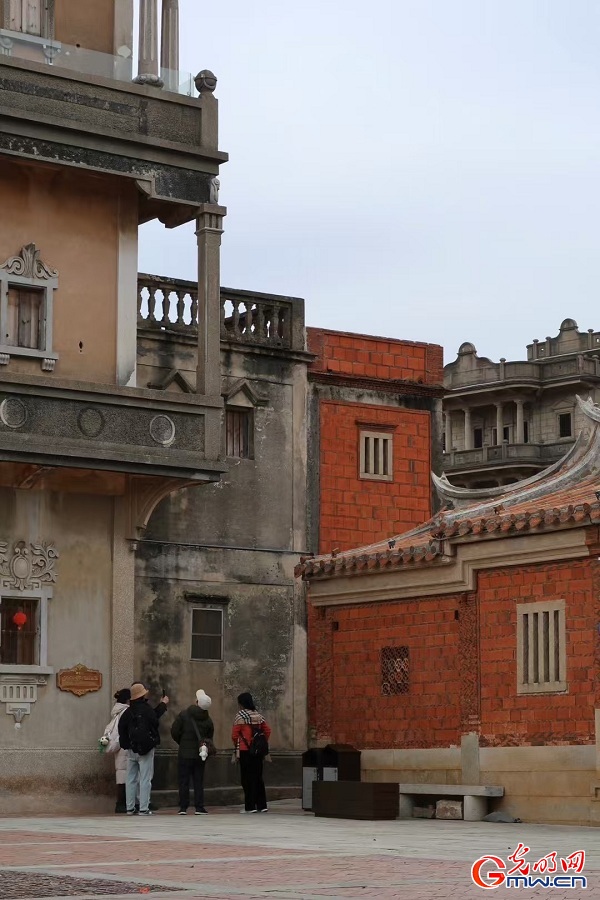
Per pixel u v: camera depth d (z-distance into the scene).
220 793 27.38
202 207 24.05
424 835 17.42
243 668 28.28
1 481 23.00
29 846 15.59
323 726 24.17
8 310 23.16
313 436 30.27
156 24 23.98
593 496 21.34
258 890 11.30
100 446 22.70
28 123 22.47
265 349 29.61
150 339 28.00
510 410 69.06
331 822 20.12
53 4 23.61
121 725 22.17
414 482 31.62
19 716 22.83
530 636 20.92
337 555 24.55
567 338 69.62
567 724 20.22
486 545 21.56
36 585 23.25
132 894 11.01
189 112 24.20
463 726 21.73
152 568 27.48
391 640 23.22
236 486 28.86
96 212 24.05
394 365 31.81
